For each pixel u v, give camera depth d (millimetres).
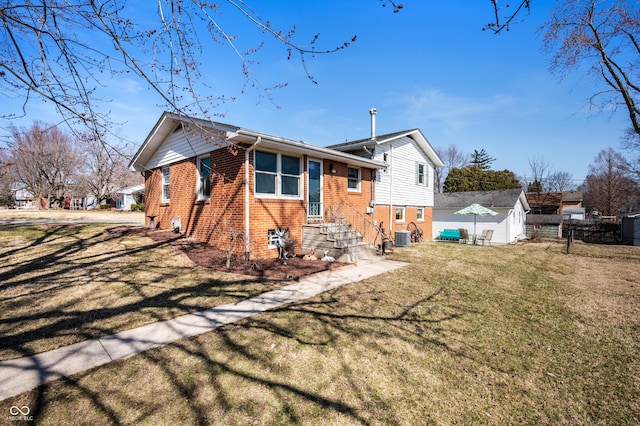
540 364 3637
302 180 9828
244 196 8234
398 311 5203
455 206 22156
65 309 4836
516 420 2682
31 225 11289
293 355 3600
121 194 38344
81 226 11672
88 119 3420
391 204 15148
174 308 4988
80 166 34719
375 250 11172
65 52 3248
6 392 2756
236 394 2852
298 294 5895
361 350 3797
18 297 5234
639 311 5582
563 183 46812
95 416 2498
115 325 4305
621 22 10305
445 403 2873
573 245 18625
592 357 3826
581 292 6926
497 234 20344
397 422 2594
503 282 7695
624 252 14852
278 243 8773
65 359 3373
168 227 11961
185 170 10844
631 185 34438
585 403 2934
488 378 3314
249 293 5844
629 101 11148
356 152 14492
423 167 18266
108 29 3109
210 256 8375
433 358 3689
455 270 8922
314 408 2719
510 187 36062
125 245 8922
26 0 3055
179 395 2803
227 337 3996
